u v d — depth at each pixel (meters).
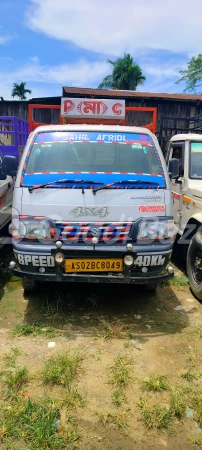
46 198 3.40
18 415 2.34
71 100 5.51
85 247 3.29
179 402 2.50
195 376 2.81
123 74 31.08
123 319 3.69
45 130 3.91
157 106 14.30
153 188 3.56
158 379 2.74
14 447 2.11
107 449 2.13
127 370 2.85
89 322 3.60
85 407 2.46
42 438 2.15
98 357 3.02
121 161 3.74
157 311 3.90
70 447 2.13
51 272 3.37
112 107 5.60
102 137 3.88
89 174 3.57
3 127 8.13
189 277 4.42
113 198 3.45
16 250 3.34
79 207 3.38
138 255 3.31
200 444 2.20
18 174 3.60
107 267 3.31
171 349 3.18
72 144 3.79
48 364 2.87
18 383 2.66
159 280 3.46
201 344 3.28
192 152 5.08
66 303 3.97
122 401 2.52
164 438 2.23
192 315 3.85
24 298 4.09
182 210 5.09
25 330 3.37
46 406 2.42
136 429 2.29
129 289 4.41
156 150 3.89
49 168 3.61
